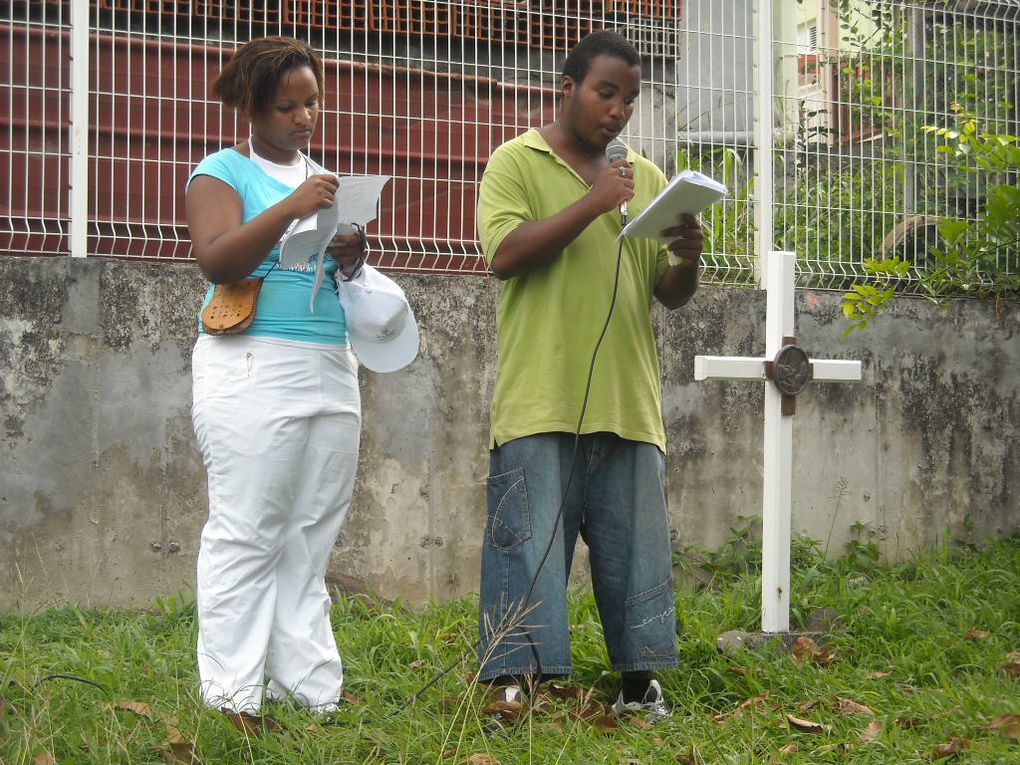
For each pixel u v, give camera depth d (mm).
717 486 6527
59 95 5859
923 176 7008
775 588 5105
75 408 5602
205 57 6129
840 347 6777
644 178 4340
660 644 4141
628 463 4188
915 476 6879
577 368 4086
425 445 6062
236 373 3787
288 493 3838
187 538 5719
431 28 6535
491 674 3959
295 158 4051
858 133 6941
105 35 5992
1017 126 7148
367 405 5973
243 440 3756
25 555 5508
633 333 4207
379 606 5676
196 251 3754
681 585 6352
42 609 5426
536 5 6781
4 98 5836
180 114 6082
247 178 3893
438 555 6055
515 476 4043
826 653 4875
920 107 7031
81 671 4234
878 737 3703
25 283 5566
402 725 3680
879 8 7078
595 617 5309
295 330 3848
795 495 6641
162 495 5695
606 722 3895
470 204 6473
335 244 3885
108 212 5961
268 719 3680
